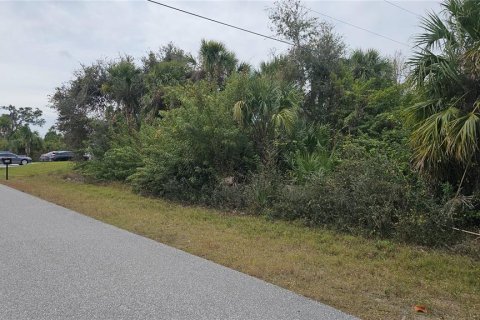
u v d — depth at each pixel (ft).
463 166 24.35
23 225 29.73
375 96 46.57
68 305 14.85
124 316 13.97
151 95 69.56
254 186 35.32
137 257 21.35
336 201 28.53
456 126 22.45
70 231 27.76
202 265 20.08
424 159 24.80
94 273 18.58
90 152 67.82
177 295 15.99
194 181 40.42
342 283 17.74
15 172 92.73
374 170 28.58
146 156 52.26
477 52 22.30
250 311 14.55
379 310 14.90
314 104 52.11
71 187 56.95
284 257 21.58
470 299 16.34
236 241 25.18
